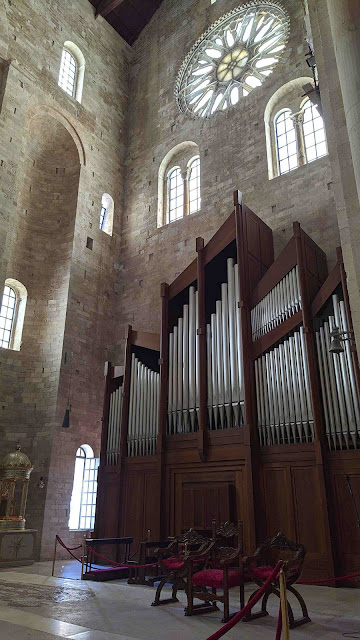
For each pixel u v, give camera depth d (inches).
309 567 410.0
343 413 430.9
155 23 1048.2
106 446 607.5
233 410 500.1
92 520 705.6
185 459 514.9
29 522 641.0
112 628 247.6
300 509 429.7
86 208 837.8
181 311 625.0
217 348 532.4
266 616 280.5
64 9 911.7
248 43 878.4
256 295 531.8
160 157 911.0
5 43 772.0
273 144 765.9
